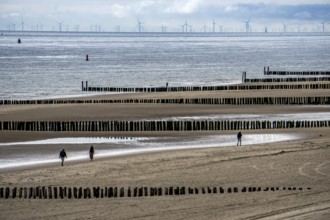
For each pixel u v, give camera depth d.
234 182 84.44
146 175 90.25
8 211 69.75
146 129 139.00
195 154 108.31
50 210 70.06
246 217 64.75
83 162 104.25
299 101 189.75
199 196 75.50
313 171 91.12
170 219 65.19
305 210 66.88
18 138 129.12
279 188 79.44
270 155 105.00
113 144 123.12
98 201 74.00
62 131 137.38
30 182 86.31
